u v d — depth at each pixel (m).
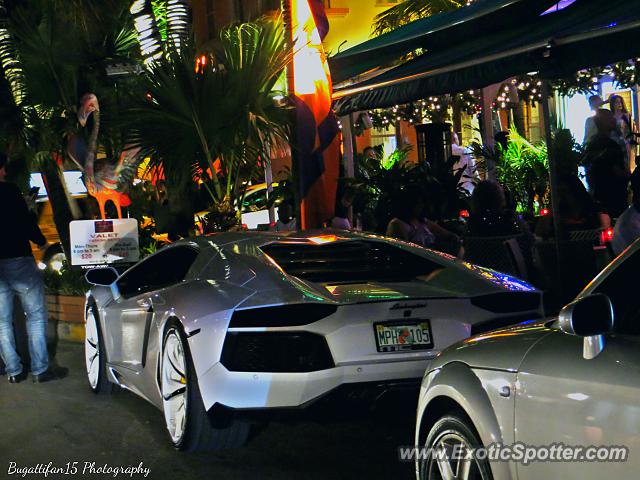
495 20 9.54
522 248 9.19
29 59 12.31
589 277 8.48
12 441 6.67
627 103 14.20
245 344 5.41
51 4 12.17
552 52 7.59
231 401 5.42
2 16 12.54
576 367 3.33
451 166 12.66
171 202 12.21
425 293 5.55
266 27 10.20
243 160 11.02
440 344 5.45
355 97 10.24
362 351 5.33
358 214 12.40
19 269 8.45
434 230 9.86
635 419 3.03
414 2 18.89
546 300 8.61
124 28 12.62
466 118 19.64
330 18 21.03
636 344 3.19
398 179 11.66
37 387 8.46
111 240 10.66
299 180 10.10
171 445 6.25
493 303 5.65
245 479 5.47
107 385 7.89
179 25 12.23
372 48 10.59
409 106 16.33
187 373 5.67
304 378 5.30
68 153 12.06
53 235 16.06
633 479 3.03
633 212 7.55
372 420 6.61
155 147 10.62
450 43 10.18
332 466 5.64
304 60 10.03
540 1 9.16
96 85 12.31
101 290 7.93
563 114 13.98
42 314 8.65
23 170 13.41
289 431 6.44
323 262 6.23
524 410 3.54
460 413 3.98
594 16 7.91
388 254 6.47
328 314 5.35
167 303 6.16
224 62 10.27
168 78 10.08
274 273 5.79
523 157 13.02
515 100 14.14
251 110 10.33
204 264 6.35
